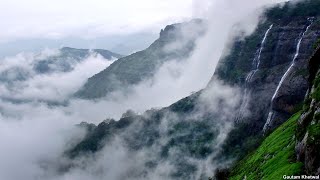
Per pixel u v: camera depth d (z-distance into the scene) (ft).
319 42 549.13
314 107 432.66
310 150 355.36
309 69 542.57
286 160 442.50
